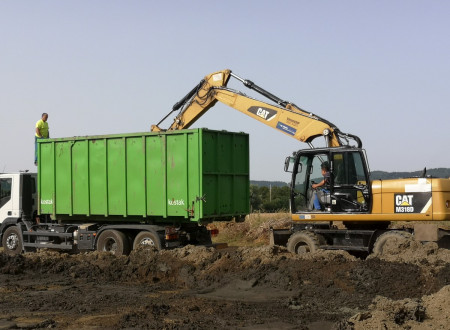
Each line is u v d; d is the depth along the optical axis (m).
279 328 7.80
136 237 14.84
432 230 12.46
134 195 14.98
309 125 14.62
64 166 16.27
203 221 14.26
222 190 14.74
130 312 8.54
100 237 15.34
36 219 17.36
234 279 10.95
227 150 14.98
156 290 10.95
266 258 11.43
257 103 15.58
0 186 18.02
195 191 14.05
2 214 17.92
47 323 8.07
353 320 7.51
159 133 14.59
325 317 8.49
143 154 14.82
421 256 10.65
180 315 8.55
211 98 16.48
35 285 11.52
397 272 9.95
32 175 17.86
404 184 12.83
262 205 33.59
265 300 9.73
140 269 12.24
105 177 15.43
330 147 13.85
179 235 14.68
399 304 7.96
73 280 12.09
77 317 8.54
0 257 13.20
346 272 10.23
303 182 14.24
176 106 17.06
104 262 12.96
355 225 14.05
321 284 10.24
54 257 13.60
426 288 9.54
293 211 14.27
